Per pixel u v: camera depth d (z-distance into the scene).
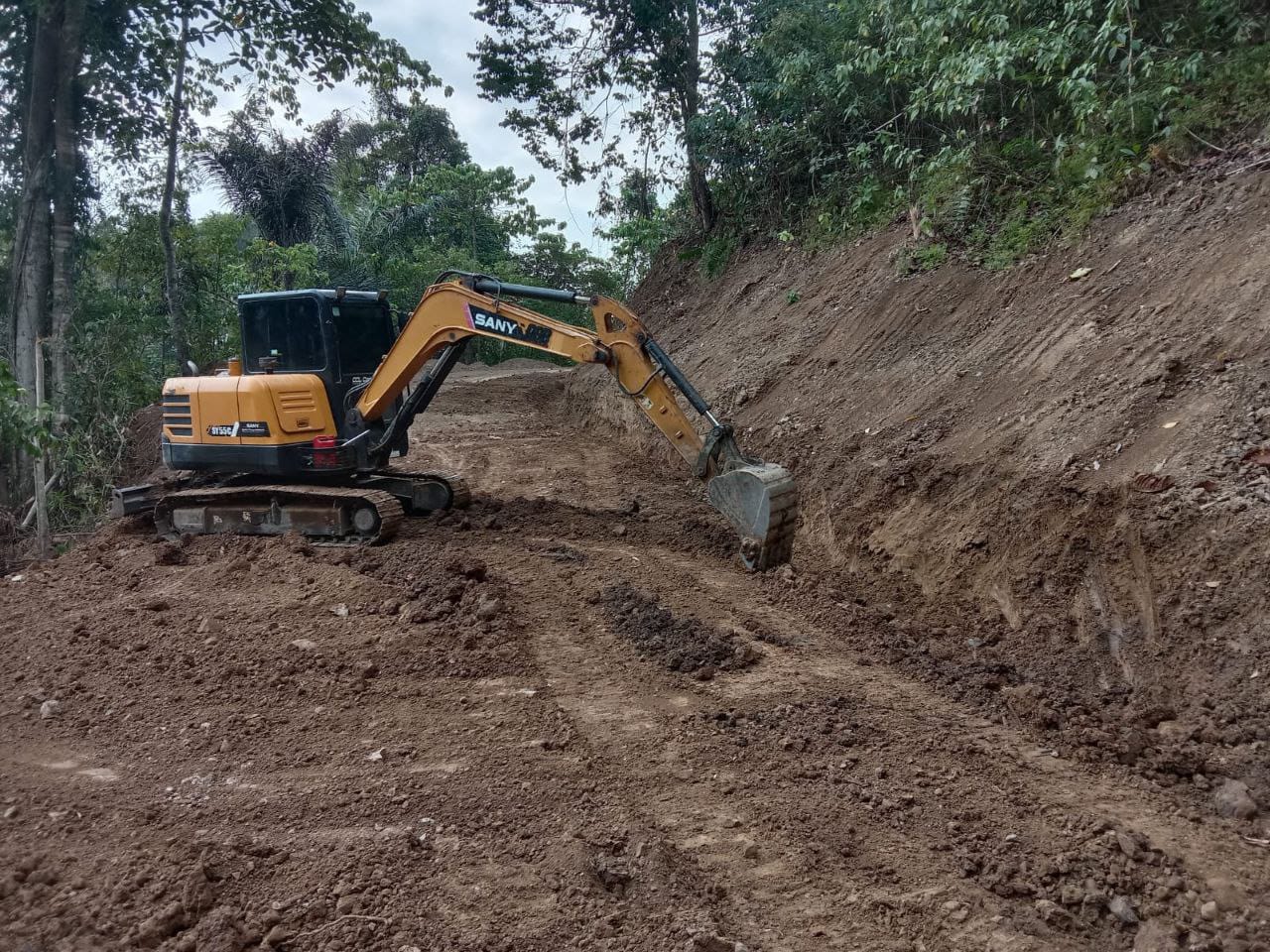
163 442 9.16
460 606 6.46
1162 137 8.51
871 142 13.09
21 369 15.82
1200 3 8.56
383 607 6.48
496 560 7.61
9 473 14.62
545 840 3.91
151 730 4.98
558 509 9.80
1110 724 4.89
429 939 3.24
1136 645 5.33
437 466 13.62
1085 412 6.75
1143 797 4.28
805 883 3.68
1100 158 8.91
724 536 8.60
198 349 20.83
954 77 9.73
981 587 6.52
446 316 8.37
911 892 3.62
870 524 7.75
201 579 7.39
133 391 18.27
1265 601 4.83
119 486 15.35
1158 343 6.75
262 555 7.71
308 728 4.97
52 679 5.69
